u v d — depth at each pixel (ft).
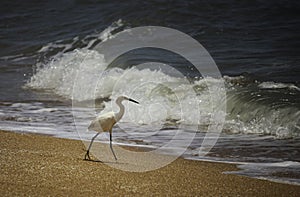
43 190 54.54
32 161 67.21
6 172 61.11
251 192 57.72
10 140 82.64
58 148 77.97
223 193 57.16
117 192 55.31
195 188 58.70
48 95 131.23
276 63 130.52
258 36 165.27
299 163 70.90
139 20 193.26
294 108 90.74
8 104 120.16
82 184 57.52
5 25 219.41
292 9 194.08
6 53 183.52
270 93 101.60
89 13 216.95
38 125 97.66
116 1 223.10
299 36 162.09
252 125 91.35
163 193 56.08
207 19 188.85
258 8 196.95
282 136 85.97
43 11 231.30
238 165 70.23
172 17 193.06
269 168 68.59
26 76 153.48
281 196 56.54
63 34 195.83
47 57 171.94
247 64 131.13
